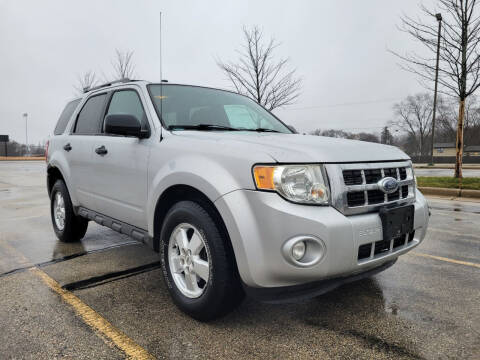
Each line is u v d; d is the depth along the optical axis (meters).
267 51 14.81
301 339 2.29
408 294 2.99
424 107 68.12
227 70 14.88
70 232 4.46
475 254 4.12
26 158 41.59
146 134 3.07
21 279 3.32
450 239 4.77
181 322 2.50
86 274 3.46
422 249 4.31
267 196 2.13
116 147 3.36
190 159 2.54
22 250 4.28
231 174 2.28
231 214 2.19
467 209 7.10
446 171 23.45
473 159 43.91
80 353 2.13
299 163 2.20
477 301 2.86
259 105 4.21
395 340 2.28
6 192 10.26
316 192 2.19
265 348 2.18
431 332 2.38
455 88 10.88
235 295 2.36
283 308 2.72
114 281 3.28
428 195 9.35
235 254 2.20
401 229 2.48
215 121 3.41
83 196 3.99
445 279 3.33
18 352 2.13
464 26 9.89
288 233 2.09
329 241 2.12
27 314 2.61
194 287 2.52
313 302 2.83
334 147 2.46
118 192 3.34
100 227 5.51
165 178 2.66
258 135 2.93
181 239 2.60
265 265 2.13
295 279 2.15
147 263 3.79
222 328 2.42
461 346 2.21
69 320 2.53
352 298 2.91
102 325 2.46
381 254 2.42
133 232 3.21
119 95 3.73
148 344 2.22
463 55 10.15
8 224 5.82
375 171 2.47
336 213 2.20
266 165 2.17
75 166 4.09
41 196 9.39
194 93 3.62
